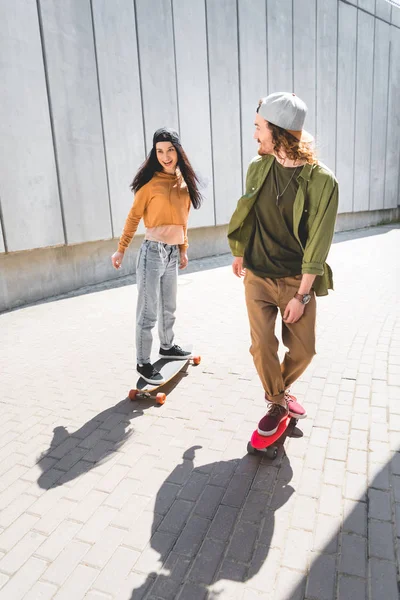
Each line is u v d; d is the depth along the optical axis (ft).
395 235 47.83
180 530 7.09
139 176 11.57
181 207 11.67
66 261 25.58
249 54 35.12
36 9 22.30
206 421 10.43
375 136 53.78
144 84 28.25
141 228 29.50
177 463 8.86
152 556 6.61
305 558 6.40
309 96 42.09
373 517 7.09
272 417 8.59
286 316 7.88
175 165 11.37
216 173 34.04
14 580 6.31
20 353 15.75
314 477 8.14
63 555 6.71
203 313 19.99
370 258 33.45
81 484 8.36
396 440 9.13
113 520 7.38
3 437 10.13
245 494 7.83
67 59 23.97
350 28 46.44
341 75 46.16
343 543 6.61
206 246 35.50
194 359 13.76
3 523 7.41
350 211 51.44
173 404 11.34
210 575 6.22
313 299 8.16
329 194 7.38
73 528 7.24
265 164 8.01
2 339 17.49
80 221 25.48
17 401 11.91
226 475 8.39
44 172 23.40
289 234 8.05
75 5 24.06
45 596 6.04
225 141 34.35
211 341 16.03
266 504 7.55
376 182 55.47
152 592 6.02
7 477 8.66
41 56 22.75
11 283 22.76
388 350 14.07
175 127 30.45
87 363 14.55
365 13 48.37
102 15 25.46
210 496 7.84
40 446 9.71
